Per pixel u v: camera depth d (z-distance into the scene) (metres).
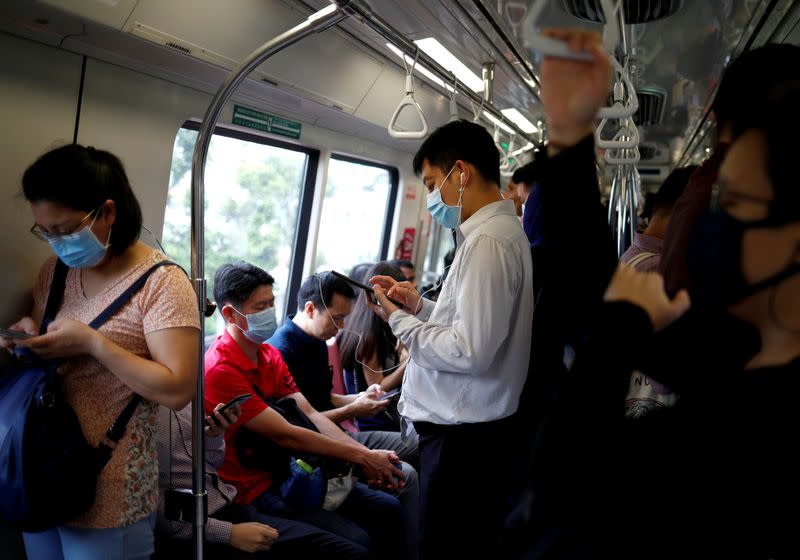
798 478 0.69
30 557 1.59
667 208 1.83
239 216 3.19
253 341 2.19
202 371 1.60
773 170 0.66
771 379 0.69
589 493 0.77
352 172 3.93
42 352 1.34
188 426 1.92
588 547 0.79
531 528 0.85
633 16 2.14
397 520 2.46
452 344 1.68
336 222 3.85
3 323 1.82
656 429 0.76
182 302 1.44
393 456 2.48
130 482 1.42
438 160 1.85
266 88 2.53
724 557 0.73
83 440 1.35
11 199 1.80
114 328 1.43
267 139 3.14
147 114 2.21
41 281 1.63
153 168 2.28
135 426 1.44
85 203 1.34
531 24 0.63
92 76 1.99
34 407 1.33
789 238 0.66
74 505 1.34
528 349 1.79
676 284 0.82
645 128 5.14
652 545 0.75
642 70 3.24
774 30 2.32
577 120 0.72
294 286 3.67
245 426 2.16
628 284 0.78
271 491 2.24
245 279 2.11
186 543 1.85
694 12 2.32
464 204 1.84
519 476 1.77
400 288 2.11
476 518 1.81
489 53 2.79
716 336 0.72
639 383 1.37
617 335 0.75
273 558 1.98
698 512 0.73
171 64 2.13
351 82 2.91
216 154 2.93
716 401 0.72
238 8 2.09
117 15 1.76
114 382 1.43
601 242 0.84
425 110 3.69
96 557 1.41
